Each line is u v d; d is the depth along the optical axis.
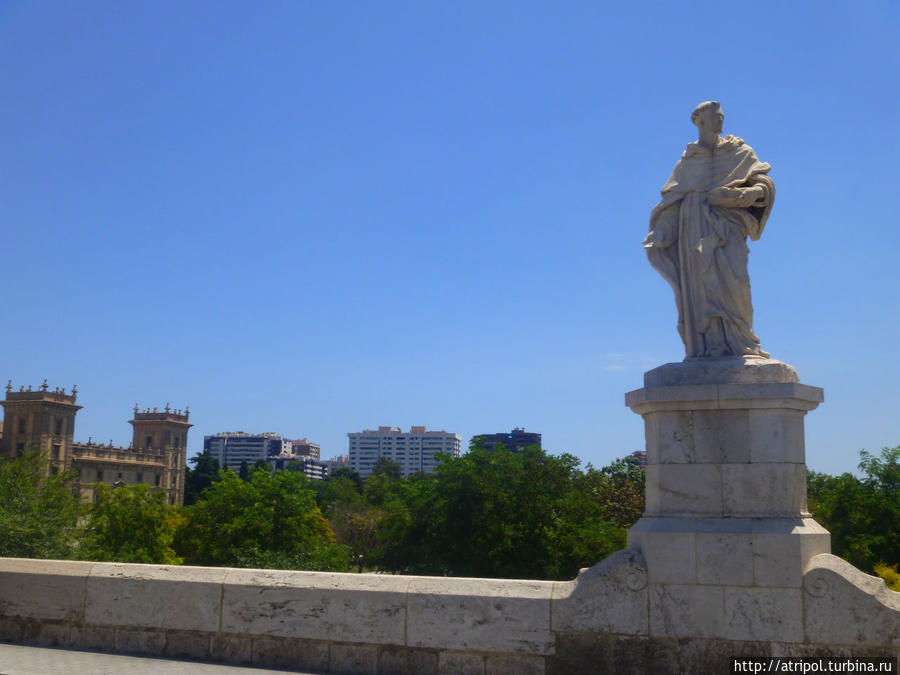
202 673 8.38
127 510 47.94
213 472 145.12
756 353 8.43
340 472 147.38
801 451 8.17
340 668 8.60
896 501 36.38
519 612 8.23
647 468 8.61
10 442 116.12
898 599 7.41
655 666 7.82
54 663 8.66
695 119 8.95
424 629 8.45
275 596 8.89
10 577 9.77
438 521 38.66
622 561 8.08
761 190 8.59
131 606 9.30
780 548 7.66
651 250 9.06
